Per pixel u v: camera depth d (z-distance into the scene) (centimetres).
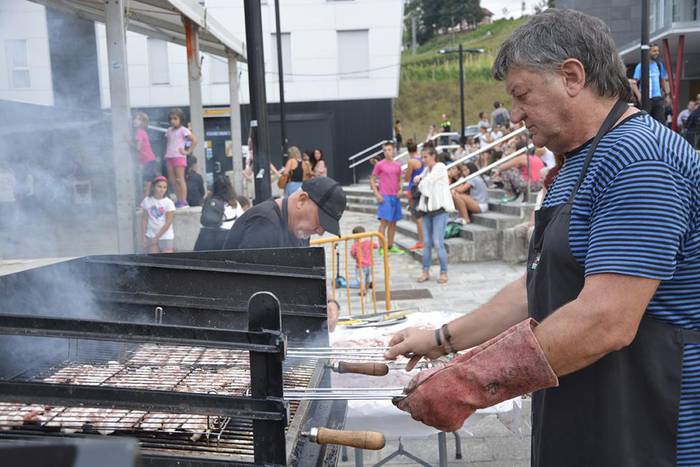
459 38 6125
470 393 138
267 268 245
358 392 164
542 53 145
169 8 724
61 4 557
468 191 1114
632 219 133
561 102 147
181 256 247
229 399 127
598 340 131
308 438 150
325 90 2366
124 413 166
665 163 134
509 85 153
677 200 133
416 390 144
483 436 385
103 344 238
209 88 2180
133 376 205
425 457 363
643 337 143
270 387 128
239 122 1340
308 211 305
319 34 2334
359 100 2373
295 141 2370
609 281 131
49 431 159
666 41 1508
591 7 1898
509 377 135
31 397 127
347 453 369
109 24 577
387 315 408
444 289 805
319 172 1369
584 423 148
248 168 1313
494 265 958
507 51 152
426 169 873
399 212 1096
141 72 1725
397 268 966
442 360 250
